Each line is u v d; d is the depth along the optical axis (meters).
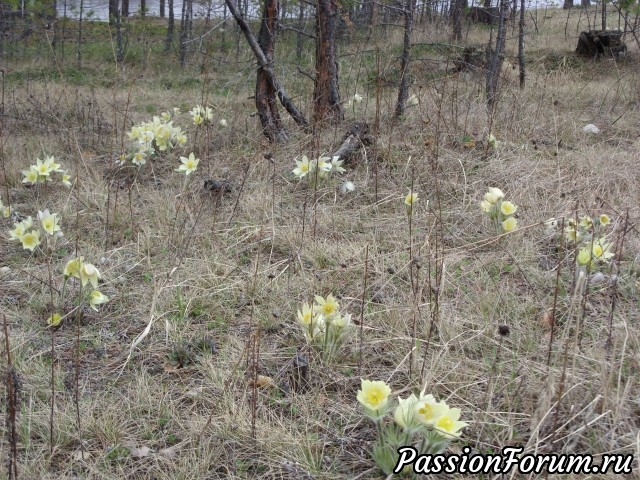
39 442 1.30
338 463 1.25
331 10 3.24
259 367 1.53
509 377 1.43
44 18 7.23
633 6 4.73
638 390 1.34
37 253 2.12
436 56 5.48
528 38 7.47
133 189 2.67
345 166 2.80
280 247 2.13
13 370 1.24
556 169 2.60
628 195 2.40
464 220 2.29
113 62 7.22
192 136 3.44
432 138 2.88
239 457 1.26
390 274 1.92
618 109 3.78
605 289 1.79
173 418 1.36
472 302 1.74
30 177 2.50
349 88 4.31
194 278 1.91
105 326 1.72
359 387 1.46
